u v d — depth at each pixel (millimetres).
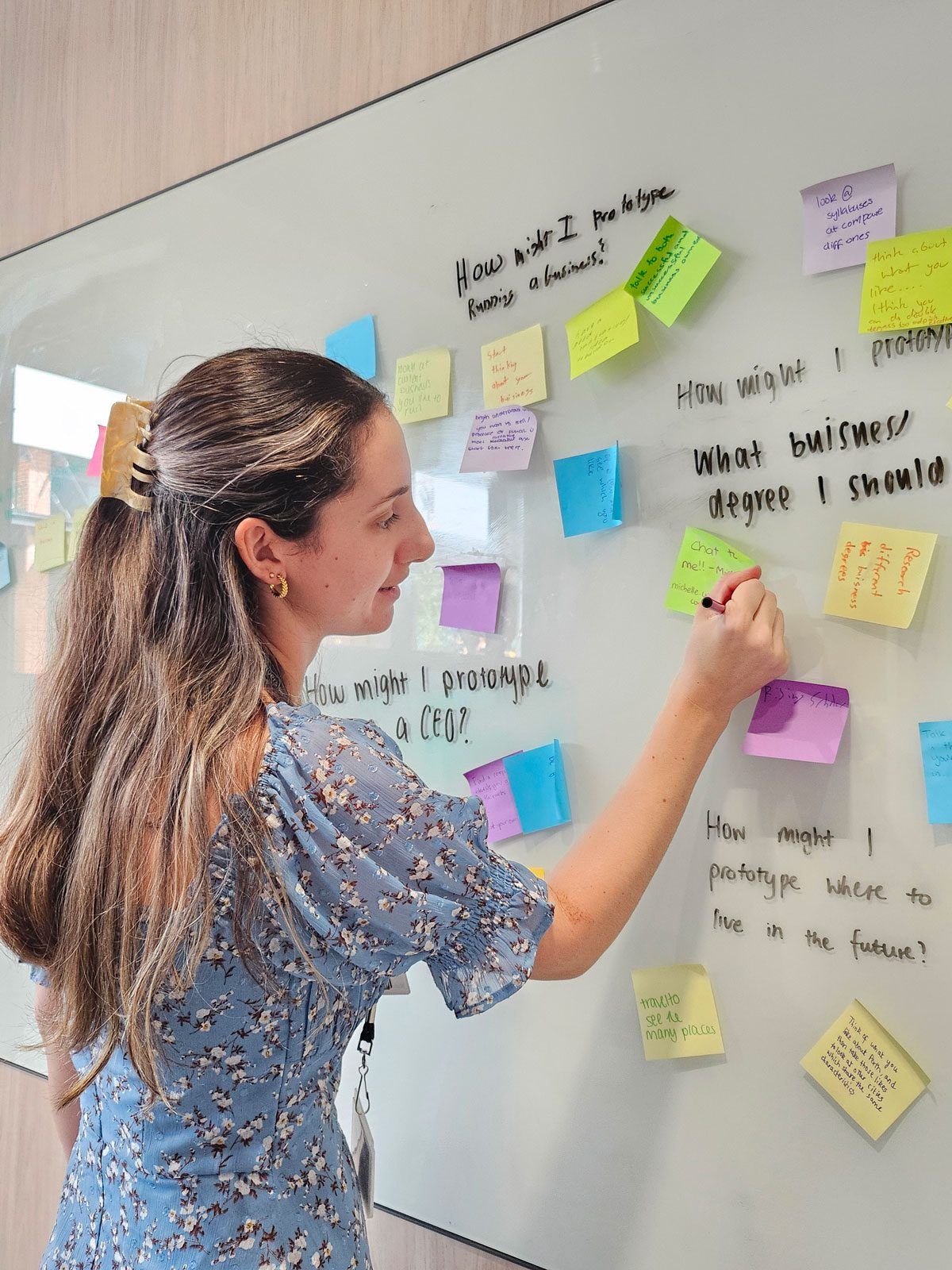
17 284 1452
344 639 1091
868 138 739
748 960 809
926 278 711
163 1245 636
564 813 906
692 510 832
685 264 817
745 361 801
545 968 667
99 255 1343
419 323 1016
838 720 757
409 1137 1022
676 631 843
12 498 1455
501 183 948
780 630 750
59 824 681
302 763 613
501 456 938
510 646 950
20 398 1446
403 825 619
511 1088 948
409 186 1021
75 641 707
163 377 1210
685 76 826
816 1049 771
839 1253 764
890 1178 744
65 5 1394
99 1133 700
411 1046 1022
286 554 667
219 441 645
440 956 652
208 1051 628
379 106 1045
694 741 732
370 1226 1055
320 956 622
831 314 760
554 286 912
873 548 741
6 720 1451
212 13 1217
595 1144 892
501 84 946
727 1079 819
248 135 1180
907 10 720
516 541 945
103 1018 637
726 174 806
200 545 656
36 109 1432
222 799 601
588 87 886
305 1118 674
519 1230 939
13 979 1410
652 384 852
